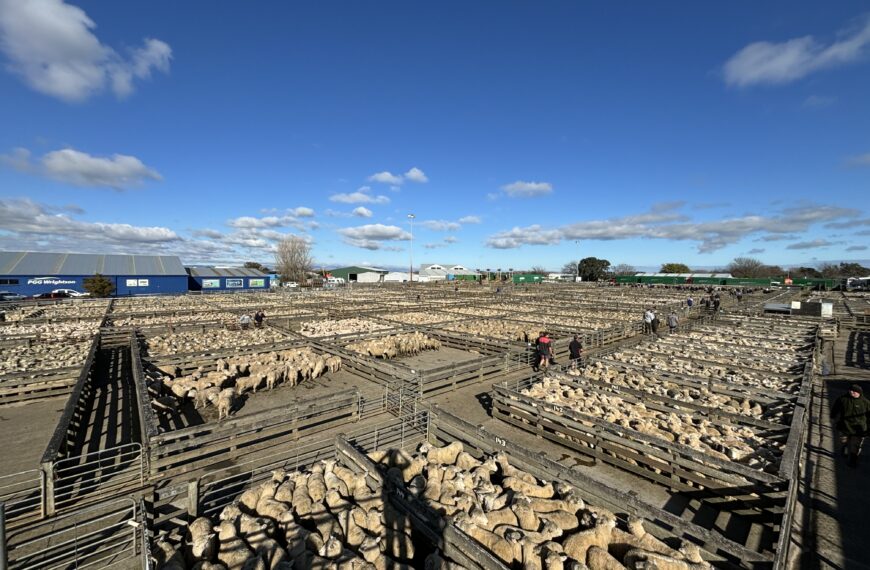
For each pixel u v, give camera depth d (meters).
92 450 11.02
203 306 39.38
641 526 6.52
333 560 6.13
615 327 25.56
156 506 7.57
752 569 5.74
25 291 55.78
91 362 15.73
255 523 6.84
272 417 10.80
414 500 7.03
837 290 82.19
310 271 98.69
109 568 6.33
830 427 12.12
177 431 9.48
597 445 10.10
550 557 5.84
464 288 74.62
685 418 11.58
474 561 5.84
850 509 8.12
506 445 9.17
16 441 11.38
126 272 63.62
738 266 129.50
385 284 86.31
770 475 7.54
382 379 16.39
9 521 7.61
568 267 142.75
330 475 8.22
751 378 15.30
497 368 17.58
